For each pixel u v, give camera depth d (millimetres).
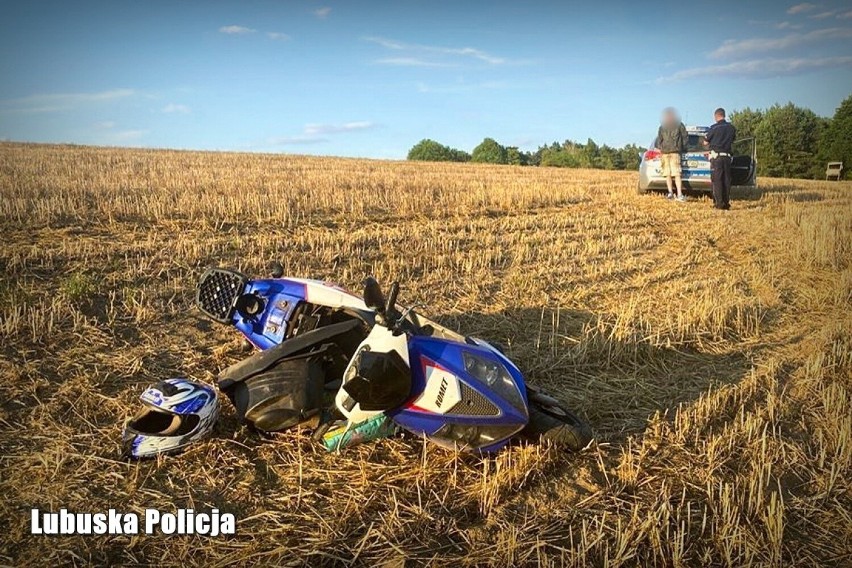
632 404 5594
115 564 3340
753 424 5121
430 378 4203
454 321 7258
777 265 10867
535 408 4742
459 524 3869
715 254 11523
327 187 15875
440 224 12188
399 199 14375
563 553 3580
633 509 4070
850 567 3748
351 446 4430
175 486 3973
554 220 13539
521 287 8648
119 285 7168
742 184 19312
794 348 7289
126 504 3783
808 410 5645
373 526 3771
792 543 3918
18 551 3354
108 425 4555
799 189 22969
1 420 4461
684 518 4027
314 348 4648
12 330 5680
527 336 7059
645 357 6684
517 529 3785
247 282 5305
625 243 11750
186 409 4207
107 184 13586
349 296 5016
